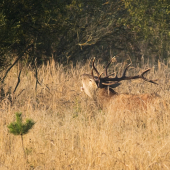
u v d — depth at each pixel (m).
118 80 31.62
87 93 31.72
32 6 40.44
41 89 36.28
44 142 22.83
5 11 38.41
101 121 26.98
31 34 46.09
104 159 18.92
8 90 36.22
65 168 18.62
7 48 38.28
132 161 18.44
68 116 28.97
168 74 41.97
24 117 28.69
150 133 23.89
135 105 28.00
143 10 48.97
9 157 20.30
